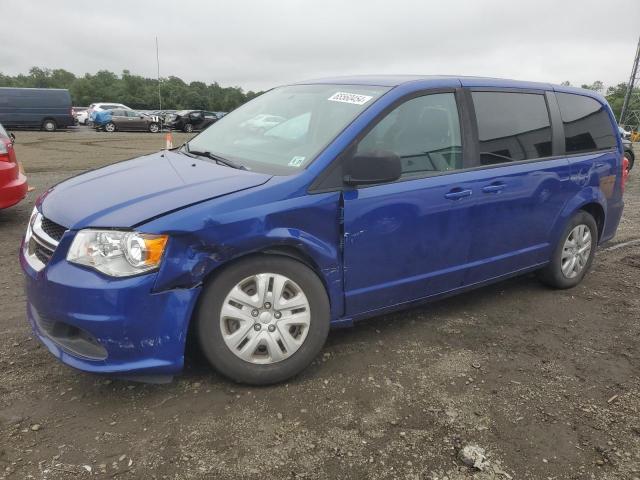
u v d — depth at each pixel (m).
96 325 2.64
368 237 3.28
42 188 9.40
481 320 4.12
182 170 3.37
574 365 3.51
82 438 2.59
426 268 3.64
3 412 2.77
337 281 3.25
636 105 55.19
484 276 4.09
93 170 3.80
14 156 6.58
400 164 3.14
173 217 2.71
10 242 5.82
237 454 2.52
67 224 2.80
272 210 2.91
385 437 2.69
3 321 3.83
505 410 2.96
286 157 3.33
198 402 2.90
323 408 2.90
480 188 3.79
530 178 4.15
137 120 32.94
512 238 4.15
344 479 2.40
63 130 31.80
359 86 3.75
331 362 3.38
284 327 3.05
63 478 2.33
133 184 3.15
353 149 3.23
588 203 4.75
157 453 2.51
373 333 3.81
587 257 4.91
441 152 3.67
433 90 3.70
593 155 4.82
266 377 3.04
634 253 6.19
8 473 2.34
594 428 2.84
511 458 2.57
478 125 3.90
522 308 4.41
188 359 3.31
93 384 3.05
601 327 4.11
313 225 3.06
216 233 2.76
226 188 2.95
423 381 3.21
